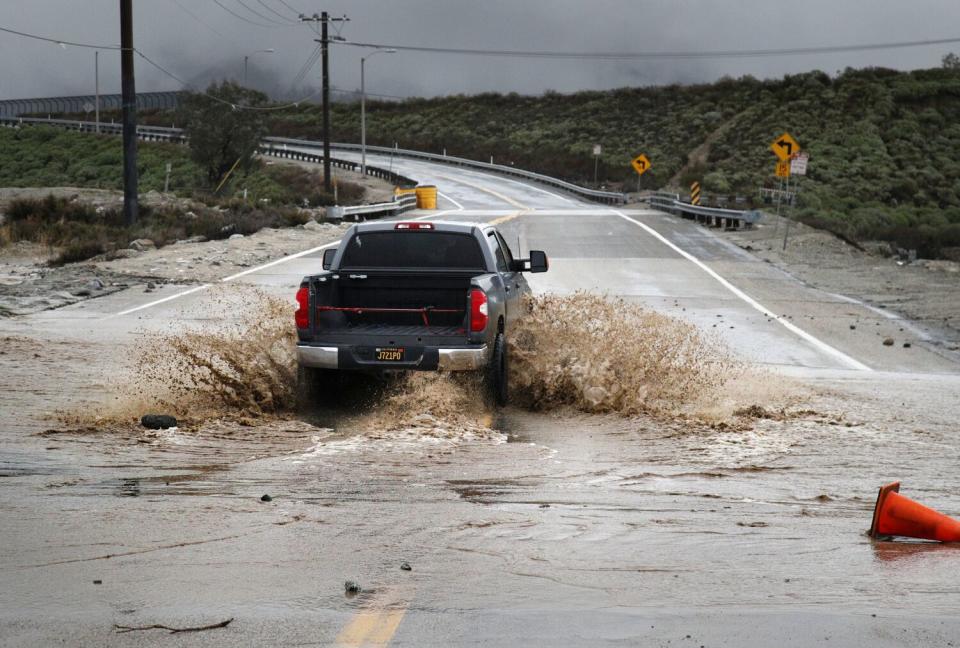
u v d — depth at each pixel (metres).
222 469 17.61
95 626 9.91
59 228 81.00
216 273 63.78
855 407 25.84
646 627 10.02
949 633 9.91
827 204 164.12
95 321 44.38
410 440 20.69
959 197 182.12
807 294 59.03
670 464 18.81
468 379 24.58
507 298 26.45
